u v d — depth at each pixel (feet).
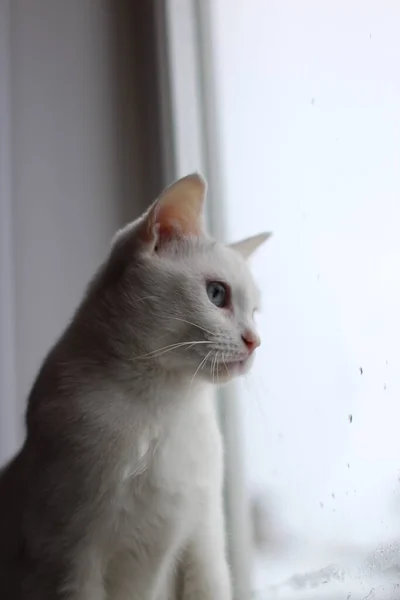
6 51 2.87
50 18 2.99
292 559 2.29
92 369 1.98
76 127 2.96
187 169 2.74
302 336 2.34
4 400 2.76
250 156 2.58
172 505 1.99
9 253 2.81
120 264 2.04
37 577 1.93
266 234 2.23
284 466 2.35
